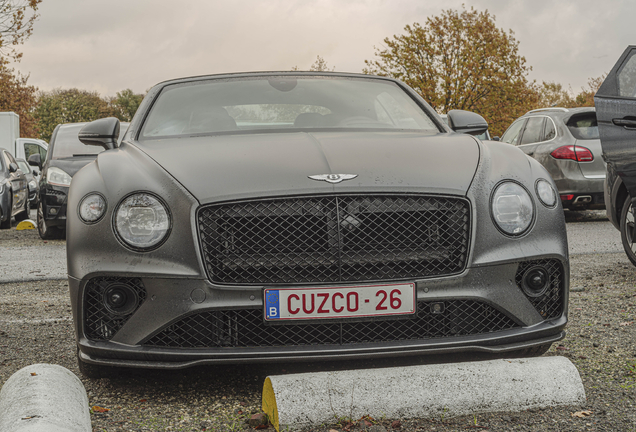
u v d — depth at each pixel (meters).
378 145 2.87
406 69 31.92
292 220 2.40
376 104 3.75
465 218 2.48
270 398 2.21
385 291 2.40
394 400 2.20
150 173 2.60
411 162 2.64
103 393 2.59
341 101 3.73
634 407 2.30
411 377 2.25
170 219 2.43
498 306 2.48
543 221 2.59
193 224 2.40
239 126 3.44
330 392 2.18
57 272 5.99
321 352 2.34
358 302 2.38
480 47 31.34
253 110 3.58
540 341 2.54
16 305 4.49
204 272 2.38
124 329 2.43
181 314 2.37
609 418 2.21
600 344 3.14
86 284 2.46
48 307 4.41
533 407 2.27
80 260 2.49
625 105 4.45
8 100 44.09
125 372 2.75
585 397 2.32
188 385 2.66
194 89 3.82
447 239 2.47
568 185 8.98
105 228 2.47
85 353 2.49
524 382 2.29
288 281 2.38
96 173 2.70
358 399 2.18
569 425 2.15
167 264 2.39
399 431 2.11
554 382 2.31
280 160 2.63
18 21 20.52
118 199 2.50
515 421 2.19
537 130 9.85
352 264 2.39
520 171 2.68
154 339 2.44
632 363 2.81
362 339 2.43
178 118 3.52
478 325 2.50
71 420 1.96
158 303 2.39
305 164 2.58
